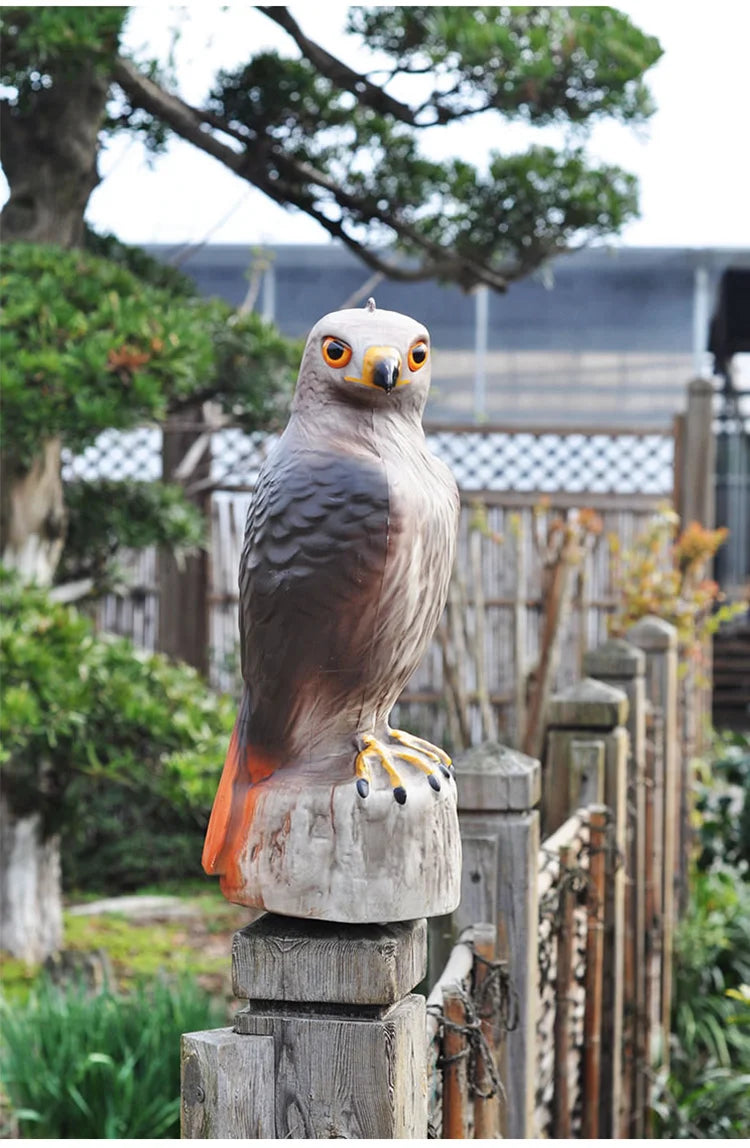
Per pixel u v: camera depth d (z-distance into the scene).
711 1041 4.18
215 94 4.88
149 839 5.77
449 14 4.46
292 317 10.18
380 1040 1.16
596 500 6.48
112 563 5.03
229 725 3.83
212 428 5.55
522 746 4.25
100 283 3.83
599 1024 2.94
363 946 1.17
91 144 4.39
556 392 10.48
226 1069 1.17
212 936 4.98
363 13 4.71
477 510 5.45
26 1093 3.09
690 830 4.86
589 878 2.62
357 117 5.13
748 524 10.22
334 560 1.16
